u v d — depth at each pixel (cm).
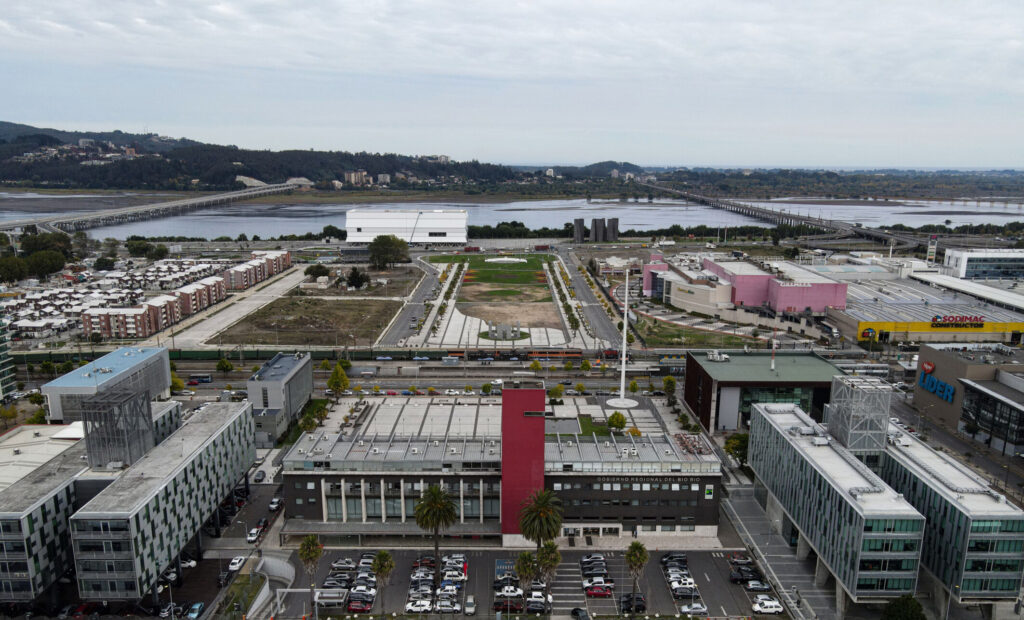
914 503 14000
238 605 13162
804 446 15138
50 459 15225
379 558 12800
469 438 17100
